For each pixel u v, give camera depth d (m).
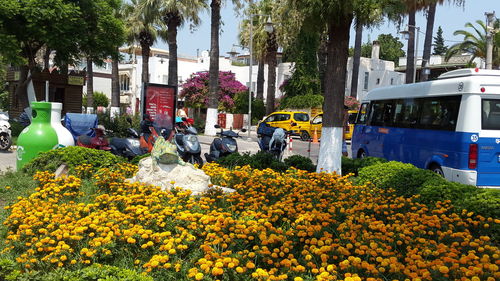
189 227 5.77
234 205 7.59
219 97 42.81
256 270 4.44
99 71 63.78
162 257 4.71
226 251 5.01
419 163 12.34
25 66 22.61
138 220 6.05
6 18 18.48
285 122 29.50
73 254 5.16
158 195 7.60
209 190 8.02
